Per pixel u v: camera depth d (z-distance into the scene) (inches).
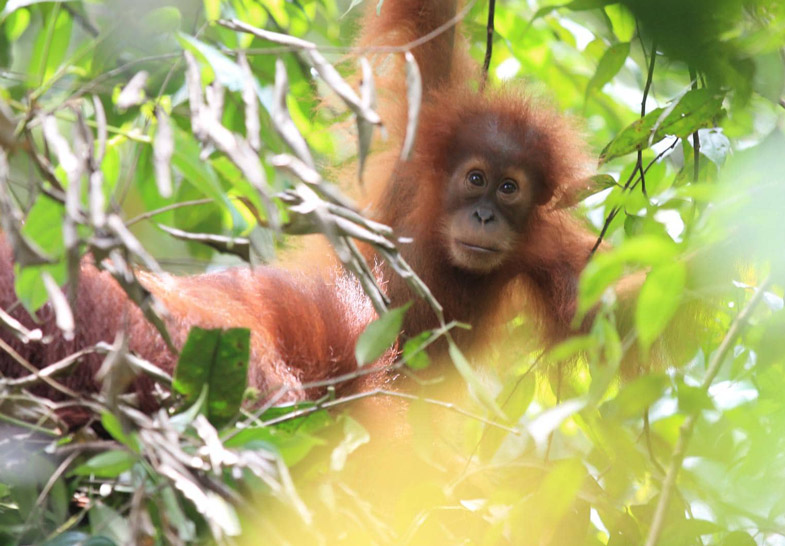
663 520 152.5
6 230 138.6
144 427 148.7
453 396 334.6
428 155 346.3
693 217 223.3
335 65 325.7
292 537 166.9
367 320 249.8
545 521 198.2
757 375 227.6
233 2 324.8
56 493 158.6
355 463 220.2
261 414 176.2
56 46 278.2
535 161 338.0
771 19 145.4
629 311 311.1
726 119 237.3
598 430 222.4
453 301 346.3
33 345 182.4
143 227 326.0
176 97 286.4
